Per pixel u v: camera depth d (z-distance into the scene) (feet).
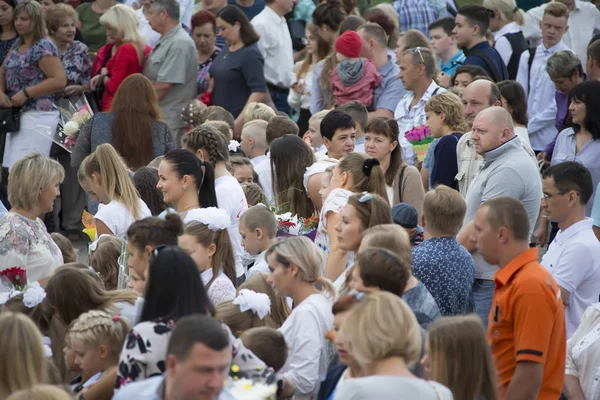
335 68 126.82
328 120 95.71
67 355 60.54
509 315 59.52
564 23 135.33
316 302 63.77
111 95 133.59
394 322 46.21
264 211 79.87
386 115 124.98
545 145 135.85
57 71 129.70
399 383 45.37
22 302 66.13
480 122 83.71
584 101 101.19
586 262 72.74
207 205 82.94
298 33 167.02
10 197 79.92
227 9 137.08
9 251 77.97
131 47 133.90
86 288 63.67
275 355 59.36
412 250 69.05
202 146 88.12
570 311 73.36
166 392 45.75
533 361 57.82
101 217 84.07
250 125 114.11
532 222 83.56
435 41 135.54
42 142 129.90
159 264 51.93
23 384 48.73
